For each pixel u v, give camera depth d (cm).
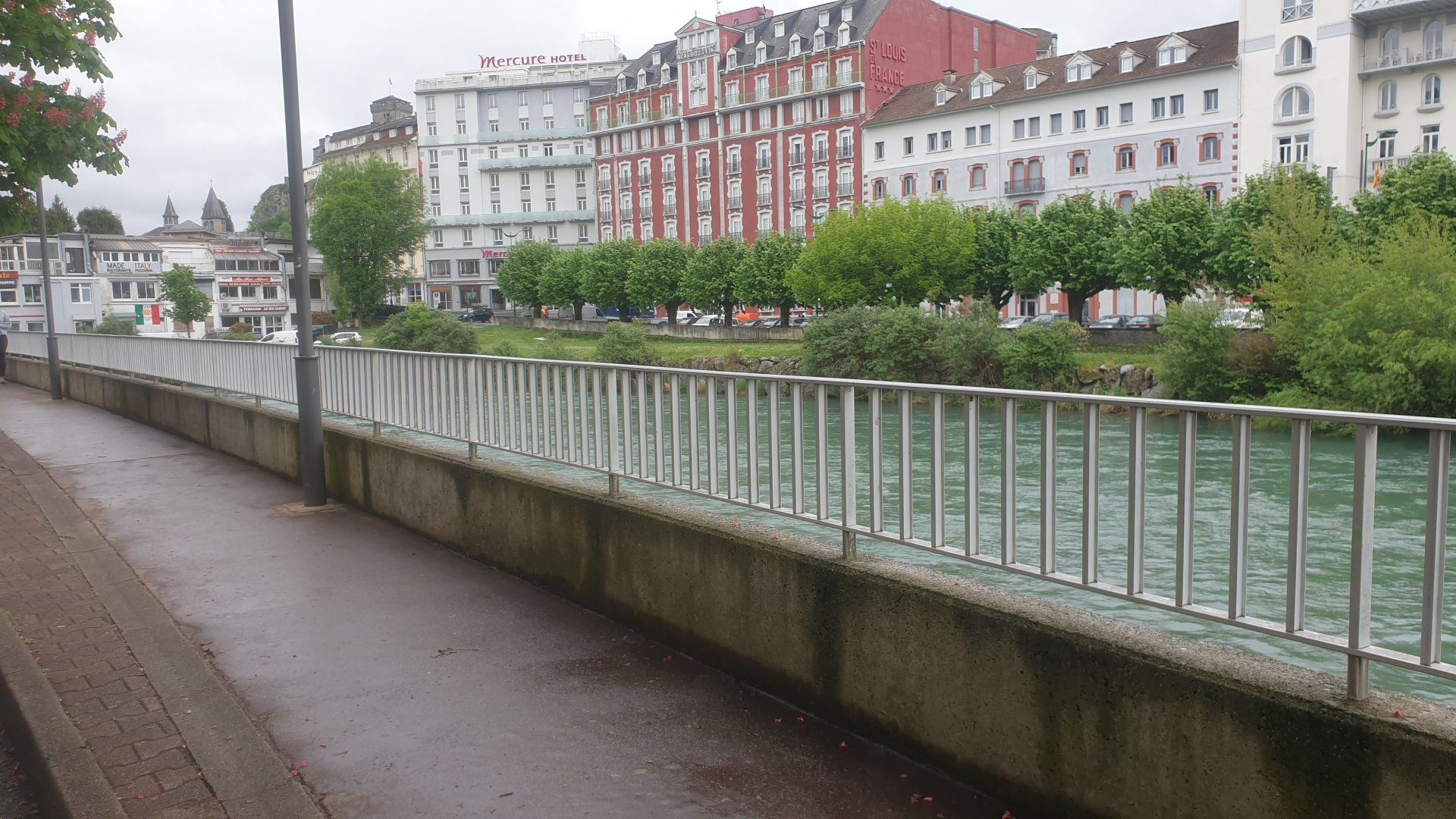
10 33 864
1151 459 374
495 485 719
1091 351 4288
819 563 452
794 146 8481
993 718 373
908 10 8175
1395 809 265
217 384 1430
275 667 543
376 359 943
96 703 477
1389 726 267
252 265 11044
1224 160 5956
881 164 7794
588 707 480
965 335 4122
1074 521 437
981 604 378
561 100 11775
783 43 8650
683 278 7162
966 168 7200
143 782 400
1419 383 2948
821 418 467
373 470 908
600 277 7906
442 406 824
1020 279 5253
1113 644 333
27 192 993
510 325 8906
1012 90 6969
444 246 12081
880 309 4562
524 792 400
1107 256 4862
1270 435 348
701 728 452
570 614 621
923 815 370
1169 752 317
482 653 557
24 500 991
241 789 394
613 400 612
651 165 9806
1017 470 390
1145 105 6256
